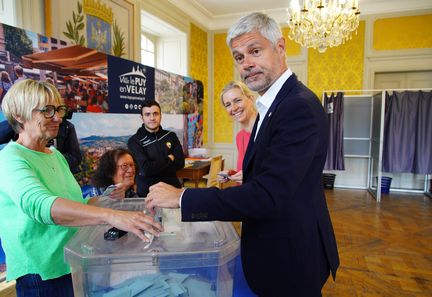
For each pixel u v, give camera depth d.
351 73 5.24
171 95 4.04
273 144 0.82
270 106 0.90
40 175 0.99
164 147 2.65
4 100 1.00
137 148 2.57
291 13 3.50
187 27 5.02
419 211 4.18
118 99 3.00
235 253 0.75
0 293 1.90
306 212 0.88
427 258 2.79
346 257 2.80
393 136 4.80
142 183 2.54
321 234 0.92
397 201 4.66
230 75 5.90
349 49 5.21
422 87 5.08
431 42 4.83
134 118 3.18
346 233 3.39
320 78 5.41
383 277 2.46
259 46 0.88
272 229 0.87
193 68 5.33
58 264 1.01
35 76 2.13
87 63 2.61
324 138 0.88
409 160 4.78
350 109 5.27
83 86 2.57
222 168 4.16
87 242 0.75
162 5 4.30
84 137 2.58
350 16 3.31
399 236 3.31
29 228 0.96
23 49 2.04
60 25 2.64
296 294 0.86
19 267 0.98
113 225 0.77
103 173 1.75
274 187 0.75
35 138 1.02
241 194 0.75
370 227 3.57
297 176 0.76
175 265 0.69
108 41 3.26
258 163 0.88
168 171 2.68
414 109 4.69
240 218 0.77
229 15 5.56
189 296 0.68
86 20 2.94
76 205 0.81
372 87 5.16
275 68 0.90
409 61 4.95
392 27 4.97
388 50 5.02
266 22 0.87
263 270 0.89
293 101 0.82
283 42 0.92
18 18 2.29
